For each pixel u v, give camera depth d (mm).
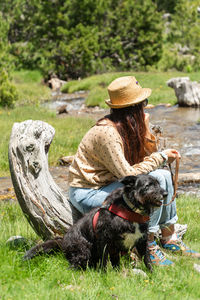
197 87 20250
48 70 34438
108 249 3605
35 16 36219
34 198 4090
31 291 3117
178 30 38812
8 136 12922
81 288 3244
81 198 4035
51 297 2992
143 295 3125
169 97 22500
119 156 3791
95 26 36031
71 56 34625
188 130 14625
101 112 20562
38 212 4117
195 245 4648
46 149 4332
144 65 36531
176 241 4406
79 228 3754
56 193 4230
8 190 8547
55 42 36281
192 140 13086
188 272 3627
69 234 3812
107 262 3590
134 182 3465
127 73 29781
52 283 3279
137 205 3436
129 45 37375
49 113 18734
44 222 4141
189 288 3311
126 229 3471
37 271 3529
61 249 3902
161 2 44938
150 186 3426
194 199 7023
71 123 15820
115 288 3250
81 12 35938
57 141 12258
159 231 4652
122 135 3932
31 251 3854
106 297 3098
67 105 22922
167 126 15547
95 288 3215
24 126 4172
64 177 9555
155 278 3500
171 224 4316
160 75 28750
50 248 3916
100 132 3855
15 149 4039
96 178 3957
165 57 37344
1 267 3455
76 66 34906
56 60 36000
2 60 23422
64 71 35312
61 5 36375
